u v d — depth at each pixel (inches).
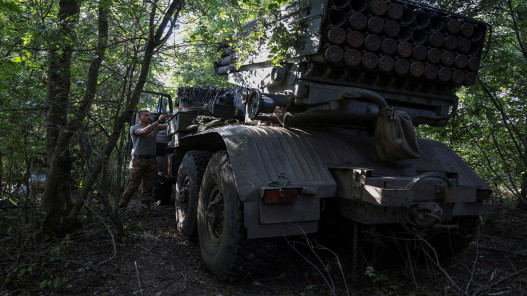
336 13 122.0
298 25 129.2
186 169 172.9
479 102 213.2
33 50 140.9
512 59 179.9
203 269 136.8
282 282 126.2
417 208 114.1
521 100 199.0
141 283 122.0
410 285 124.8
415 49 128.9
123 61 156.6
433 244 144.4
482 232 192.5
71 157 153.0
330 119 141.1
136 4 141.7
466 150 263.3
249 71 169.9
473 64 137.9
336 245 162.7
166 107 275.0
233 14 166.6
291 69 137.3
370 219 115.3
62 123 149.0
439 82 137.7
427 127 237.0
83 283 118.5
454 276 135.1
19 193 147.4
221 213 131.5
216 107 198.2
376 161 135.0
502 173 247.8
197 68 341.7
